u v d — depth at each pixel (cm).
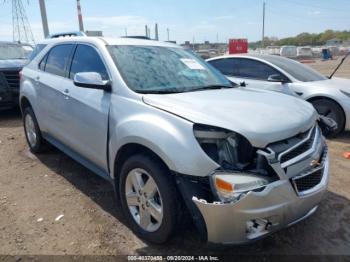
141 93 338
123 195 342
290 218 281
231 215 258
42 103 485
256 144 269
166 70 388
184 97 329
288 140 288
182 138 277
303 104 356
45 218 368
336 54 5122
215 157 272
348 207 396
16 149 589
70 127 421
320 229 353
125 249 318
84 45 425
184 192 272
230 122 276
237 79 739
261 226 272
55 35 597
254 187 261
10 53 948
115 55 379
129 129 313
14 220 364
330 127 480
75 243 326
